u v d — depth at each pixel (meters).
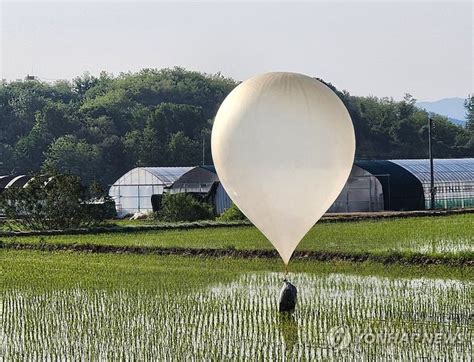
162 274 32.41
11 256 40.12
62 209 51.56
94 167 102.88
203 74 162.38
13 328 23.20
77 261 37.53
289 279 30.31
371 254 34.25
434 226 46.78
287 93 22.89
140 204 72.50
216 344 20.73
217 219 58.12
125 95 141.25
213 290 28.34
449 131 124.88
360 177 63.69
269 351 19.97
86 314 24.86
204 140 108.19
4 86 153.38
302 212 23.42
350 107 128.75
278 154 22.78
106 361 19.56
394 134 123.00
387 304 25.09
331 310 24.45
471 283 28.55
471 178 69.56
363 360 18.94
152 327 22.78
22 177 77.44
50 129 114.56
